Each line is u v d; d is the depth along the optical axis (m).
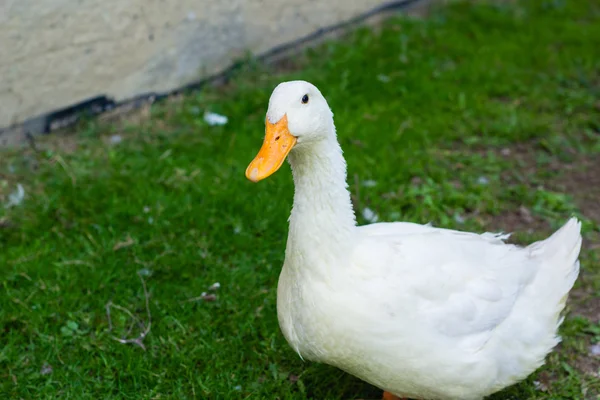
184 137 2.08
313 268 1.34
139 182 1.92
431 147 2.07
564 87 2.31
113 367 1.55
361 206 1.85
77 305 1.65
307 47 2.51
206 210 1.85
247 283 1.69
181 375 1.54
